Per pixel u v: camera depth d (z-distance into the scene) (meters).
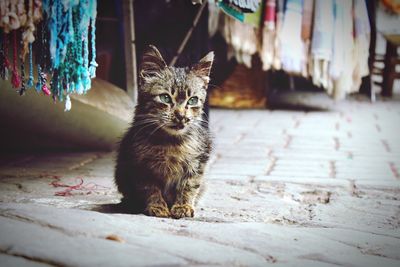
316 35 1.87
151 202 1.07
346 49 1.86
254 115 2.18
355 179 1.36
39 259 0.76
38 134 1.50
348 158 1.56
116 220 0.92
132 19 1.59
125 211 1.09
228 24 1.92
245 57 2.00
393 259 0.86
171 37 1.52
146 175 1.06
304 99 2.54
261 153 1.61
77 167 1.43
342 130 1.92
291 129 1.92
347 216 1.10
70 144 1.57
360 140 1.77
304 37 1.89
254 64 2.33
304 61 1.90
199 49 1.50
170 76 1.06
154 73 1.07
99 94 1.50
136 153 1.05
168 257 0.79
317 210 1.13
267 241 0.88
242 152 1.62
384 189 1.29
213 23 1.92
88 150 1.59
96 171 1.40
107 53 1.68
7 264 0.75
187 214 1.06
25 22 0.90
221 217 1.07
